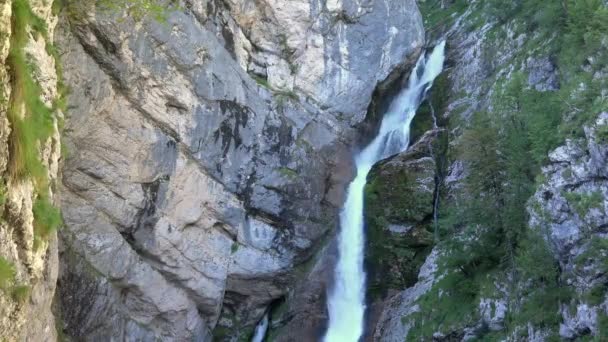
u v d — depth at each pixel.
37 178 18.03
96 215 27.16
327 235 37.56
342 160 38.75
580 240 27.02
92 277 26.73
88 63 25.77
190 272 31.80
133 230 29.02
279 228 35.69
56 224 18.80
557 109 31.78
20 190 16.45
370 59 39.91
